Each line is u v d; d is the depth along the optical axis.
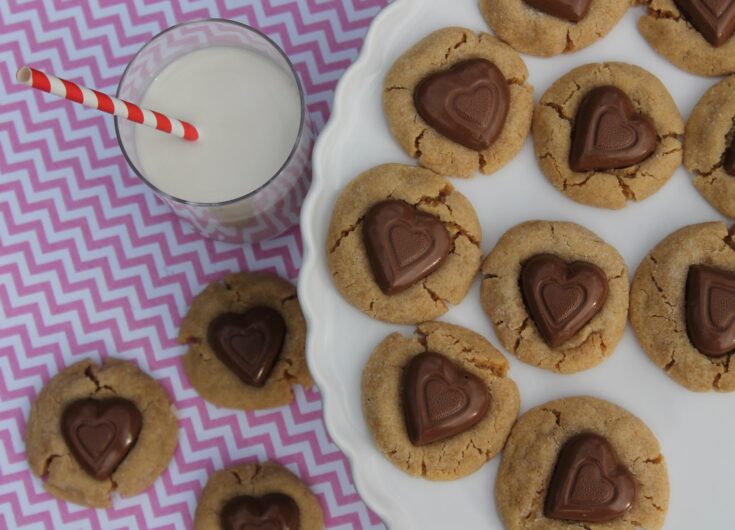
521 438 0.37
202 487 0.48
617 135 0.37
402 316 0.38
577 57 0.39
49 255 0.49
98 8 0.49
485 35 0.39
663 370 0.37
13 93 0.49
